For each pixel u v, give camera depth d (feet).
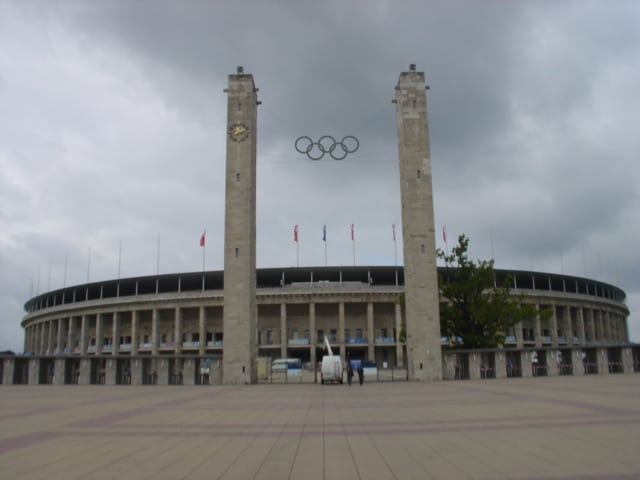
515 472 36.96
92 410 81.05
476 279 191.21
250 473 38.04
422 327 168.66
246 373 164.04
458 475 36.55
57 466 40.93
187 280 338.54
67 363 172.96
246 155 176.55
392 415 69.92
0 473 38.81
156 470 39.29
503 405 78.38
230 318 167.43
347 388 134.92
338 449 46.42
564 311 346.95
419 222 175.01
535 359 175.32
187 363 166.09
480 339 186.50
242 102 180.34
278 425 62.28
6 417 72.02
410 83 184.03
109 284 346.33
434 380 164.86
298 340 310.45
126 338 338.95
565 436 50.16
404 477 36.35
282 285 323.57
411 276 172.14
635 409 69.36
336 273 332.19
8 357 172.24
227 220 173.27
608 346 178.70
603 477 35.27
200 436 54.54
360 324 317.42
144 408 83.87
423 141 180.14
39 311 386.11
